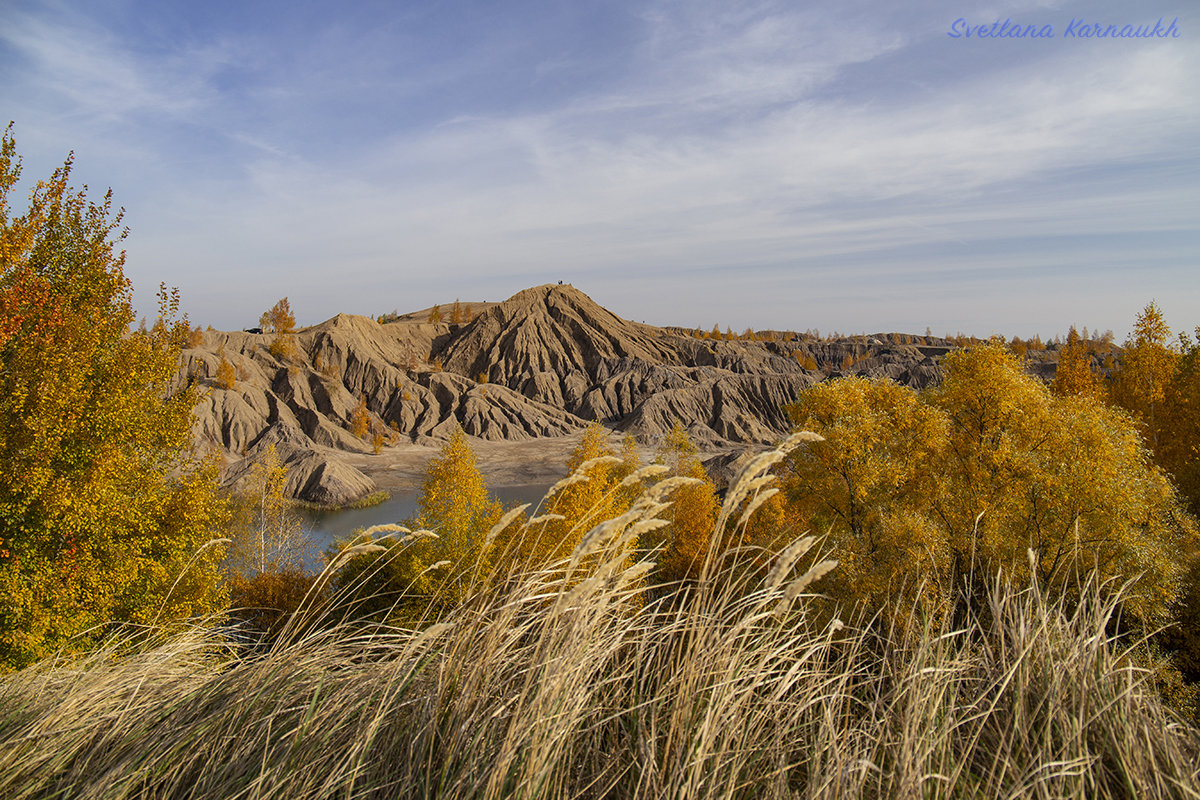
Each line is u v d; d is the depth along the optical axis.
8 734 3.23
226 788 2.73
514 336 165.50
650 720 3.02
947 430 17.36
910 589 12.34
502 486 80.06
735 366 162.25
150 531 14.06
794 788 2.75
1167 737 2.62
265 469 36.19
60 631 11.67
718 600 3.00
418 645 3.24
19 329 12.00
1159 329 26.47
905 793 2.34
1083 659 2.99
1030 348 150.38
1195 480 21.67
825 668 3.29
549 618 2.86
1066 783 2.50
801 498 18.83
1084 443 15.43
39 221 13.12
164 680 3.89
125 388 13.51
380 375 128.88
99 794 2.69
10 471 11.56
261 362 122.25
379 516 62.78
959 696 3.10
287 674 3.46
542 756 2.54
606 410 135.50
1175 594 13.09
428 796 2.50
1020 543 14.15
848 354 180.12
